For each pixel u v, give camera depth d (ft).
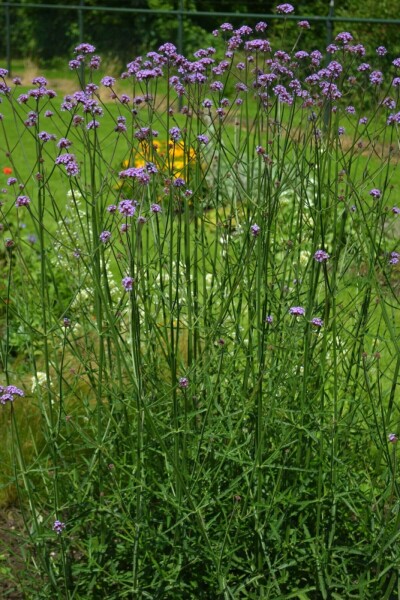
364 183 11.05
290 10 10.78
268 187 9.91
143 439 10.19
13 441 9.94
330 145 10.52
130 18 73.87
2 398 9.32
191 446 10.27
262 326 9.50
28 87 75.41
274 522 9.77
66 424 10.96
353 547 10.06
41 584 10.39
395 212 11.24
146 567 10.04
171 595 10.11
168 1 73.05
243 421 10.50
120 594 9.91
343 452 10.66
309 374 10.69
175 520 9.95
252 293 10.55
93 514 10.35
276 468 10.37
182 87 10.73
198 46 71.36
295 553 10.19
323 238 9.96
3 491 12.93
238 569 10.41
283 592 10.28
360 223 9.88
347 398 10.31
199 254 18.35
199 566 10.22
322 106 10.64
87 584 10.32
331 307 10.40
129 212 8.07
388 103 10.66
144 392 10.36
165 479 10.32
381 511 9.78
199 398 10.84
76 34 76.54
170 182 9.78
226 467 10.32
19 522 12.57
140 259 10.02
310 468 10.34
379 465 10.54
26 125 9.77
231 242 10.96
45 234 21.45
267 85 10.47
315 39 50.83
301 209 10.72
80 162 10.84
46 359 9.93
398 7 61.93
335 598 9.91
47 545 10.64
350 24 51.29
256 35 31.48
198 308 11.08
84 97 9.68
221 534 10.02
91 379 10.22
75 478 10.30
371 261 9.80
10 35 80.64
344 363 11.12
